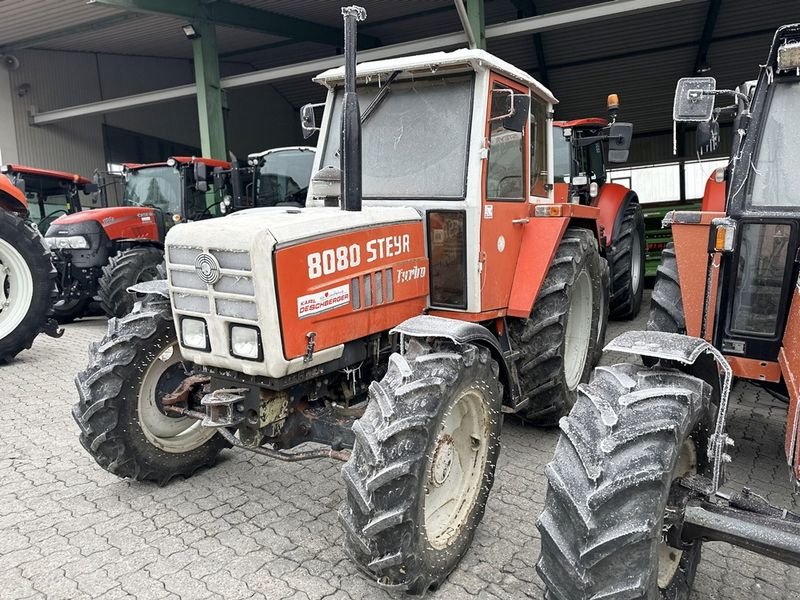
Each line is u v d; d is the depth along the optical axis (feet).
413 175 11.29
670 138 52.26
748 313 9.58
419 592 8.11
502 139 11.79
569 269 13.19
